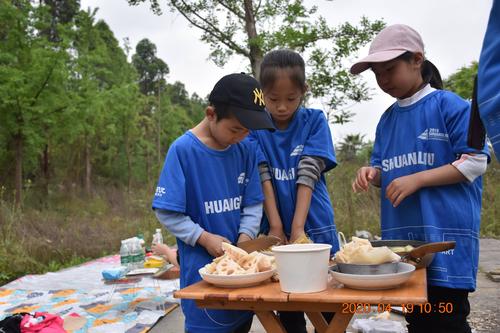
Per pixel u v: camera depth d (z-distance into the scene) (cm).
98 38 1920
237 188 236
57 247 830
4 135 1311
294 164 259
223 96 213
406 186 213
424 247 184
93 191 1867
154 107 3181
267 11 865
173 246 909
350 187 916
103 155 2598
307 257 162
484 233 893
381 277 155
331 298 153
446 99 225
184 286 224
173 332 395
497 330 365
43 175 1731
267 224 264
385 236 244
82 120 1480
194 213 228
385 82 232
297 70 239
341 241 275
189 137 230
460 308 218
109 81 2291
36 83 1288
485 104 143
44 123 1400
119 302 479
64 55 1330
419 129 229
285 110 246
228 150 232
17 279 636
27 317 336
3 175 1470
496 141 141
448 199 217
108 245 932
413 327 232
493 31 144
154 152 2944
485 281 534
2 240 764
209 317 218
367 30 789
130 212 1442
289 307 168
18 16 1286
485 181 1038
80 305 484
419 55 229
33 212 1128
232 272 180
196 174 225
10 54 1276
